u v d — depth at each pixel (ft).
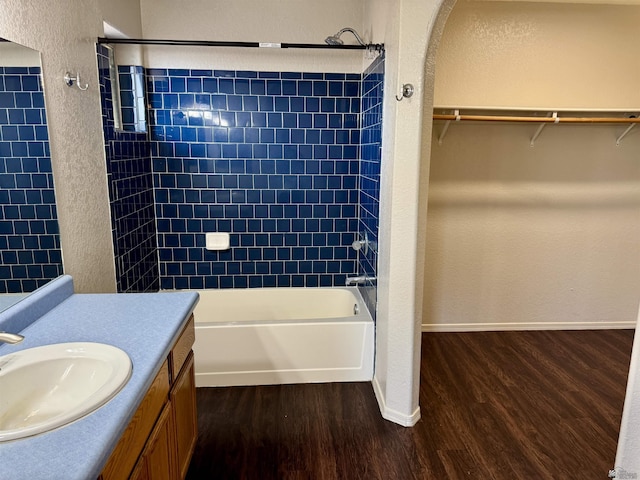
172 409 5.14
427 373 9.42
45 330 4.95
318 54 10.15
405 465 6.69
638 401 3.72
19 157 5.29
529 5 10.07
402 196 6.99
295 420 7.77
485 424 7.68
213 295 10.88
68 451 3.01
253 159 10.52
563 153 10.81
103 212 7.67
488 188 10.93
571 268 11.44
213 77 10.09
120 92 8.82
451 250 11.22
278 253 11.07
